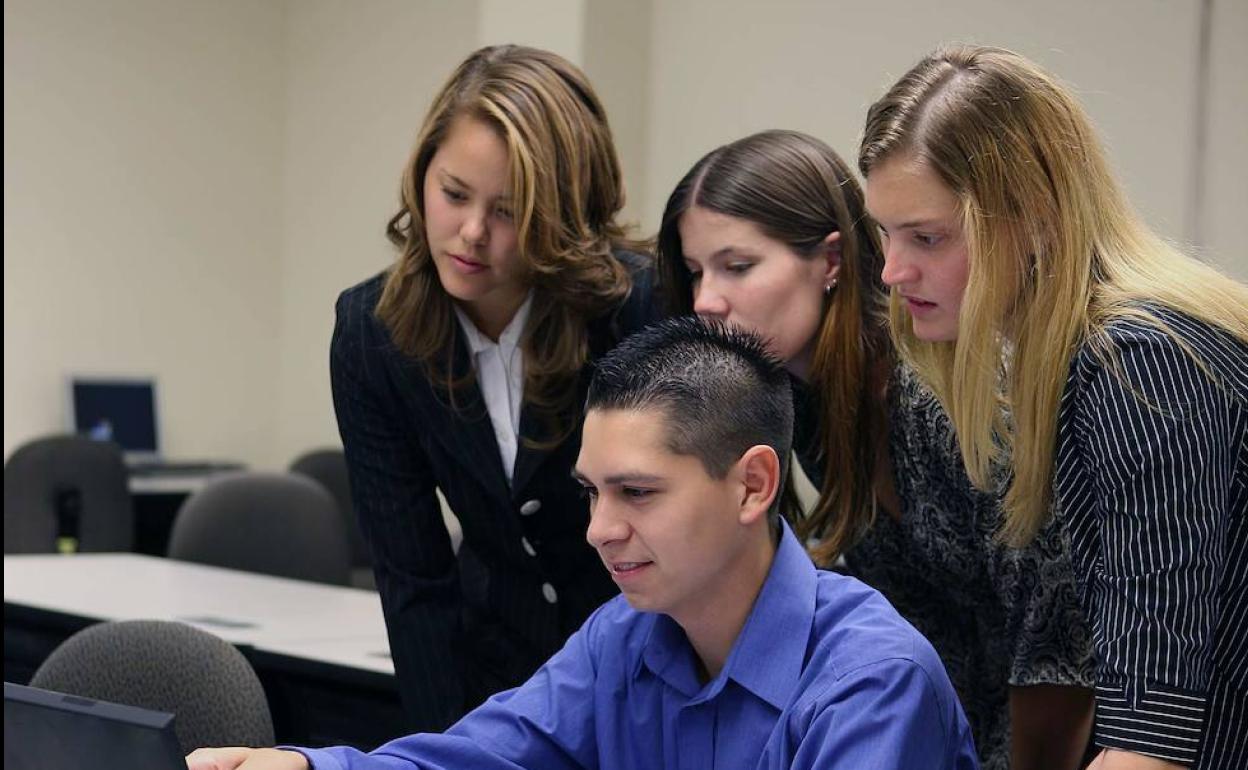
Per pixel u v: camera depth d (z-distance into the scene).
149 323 6.89
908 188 1.60
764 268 2.01
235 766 1.62
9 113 6.42
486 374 2.20
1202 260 1.71
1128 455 1.49
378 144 6.92
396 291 2.11
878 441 2.06
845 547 2.11
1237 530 1.57
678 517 1.51
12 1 6.42
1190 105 4.27
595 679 1.76
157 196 6.91
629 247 2.20
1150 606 1.46
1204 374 1.48
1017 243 1.57
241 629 3.13
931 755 1.53
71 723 1.33
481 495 2.24
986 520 1.93
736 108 5.34
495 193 1.96
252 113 7.21
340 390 2.26
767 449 1.55
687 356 1.56
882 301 2.05
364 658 2.83
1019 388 1.61
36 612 3.34
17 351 6.46
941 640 2.19
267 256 7.29
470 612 2.33
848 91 5.05
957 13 4.76
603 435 1.53
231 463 7.05
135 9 6.80
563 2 5.36
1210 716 1.62
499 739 1.74
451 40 6.61
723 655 1.65
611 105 5.45
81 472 5.66
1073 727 2.09
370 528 2.29
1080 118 1.61
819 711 1.53
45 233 6.54
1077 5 4.49
